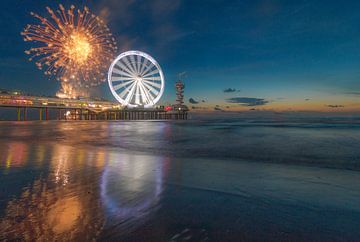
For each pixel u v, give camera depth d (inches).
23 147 542.0
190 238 109.2
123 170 271.7
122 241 105.3
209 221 129.5
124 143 716.0
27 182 212.2
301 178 238.8
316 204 159.2
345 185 211.2
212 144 673.6
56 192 181.6
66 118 5036.9
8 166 293.7
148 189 192.2
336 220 132.2
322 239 109.2
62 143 689.0
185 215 137.7
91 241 105.2
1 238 107.5
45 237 108.7
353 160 384.2
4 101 3703.3
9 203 155.6
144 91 3747.5
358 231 118.0
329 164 340.2
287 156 428.8
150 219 131.3
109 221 127.7
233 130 1512.1
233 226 123.1
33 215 135.3
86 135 1095.6
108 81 3636.8
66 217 132.9
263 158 398.6
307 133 1179.9
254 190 192.5
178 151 506.6
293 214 141.0
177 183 212.8
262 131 1379.2
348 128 1672.0
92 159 358.6
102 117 5024.6
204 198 170.4
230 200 166.2
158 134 1163.9
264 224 126.0
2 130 1525.6
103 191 185.2
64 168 281.7
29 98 4008.4
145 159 364.8
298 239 109.4
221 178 235.0
